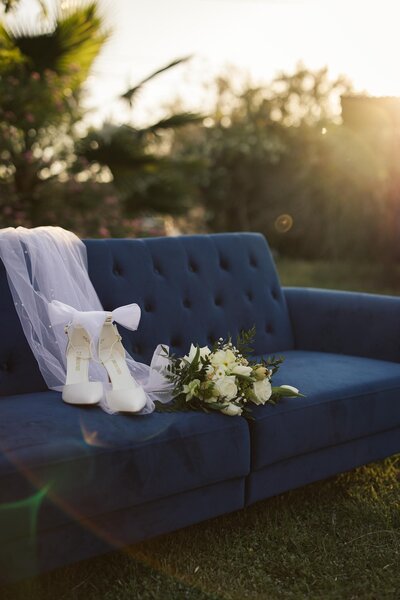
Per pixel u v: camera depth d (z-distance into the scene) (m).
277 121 12.25
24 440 1.97
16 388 2.59
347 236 10.31
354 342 3.46
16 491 1.86
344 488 2.97
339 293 3.60
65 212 6.95
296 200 11.22
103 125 6.72
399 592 2.15
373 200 9.95
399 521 2.63
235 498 2.42
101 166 6.85
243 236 3.63
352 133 9.82
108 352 2.54
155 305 3.09
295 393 2.56
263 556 2.35
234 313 3.41
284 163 11.70
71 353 2.51
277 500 2.82
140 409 2.24
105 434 2.08
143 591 2.14
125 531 2.12
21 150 6.85
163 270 3.19
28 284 2.58
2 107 6.59
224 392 2.34
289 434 2.54
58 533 1.97
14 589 2.13
